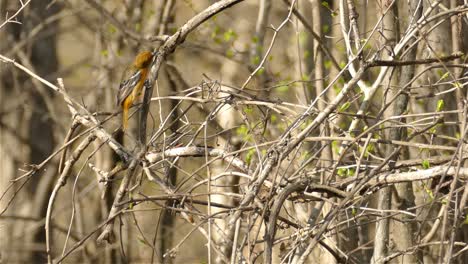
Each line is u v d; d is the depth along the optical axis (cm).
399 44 1057
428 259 1291
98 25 2059
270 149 948
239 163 1030
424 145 944
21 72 2238
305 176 953
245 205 879
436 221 1211
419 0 1065
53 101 2278
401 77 1163
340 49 1499
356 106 1345
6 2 2162
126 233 1912
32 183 2236
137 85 1076
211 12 1012
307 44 1869
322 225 917
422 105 1361
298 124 1008
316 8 1514
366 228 1353
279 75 1678
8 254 2078
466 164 1051
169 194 967
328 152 1210
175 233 1852
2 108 2259
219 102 1040
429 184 1166
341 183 986
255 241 848
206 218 896
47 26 2269
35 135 2269
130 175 1005
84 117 1125
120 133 1689
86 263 1833
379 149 1199
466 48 1327
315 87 1524
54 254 2031
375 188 979
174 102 1527
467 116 927
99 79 2005
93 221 1942
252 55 1975
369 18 1602
